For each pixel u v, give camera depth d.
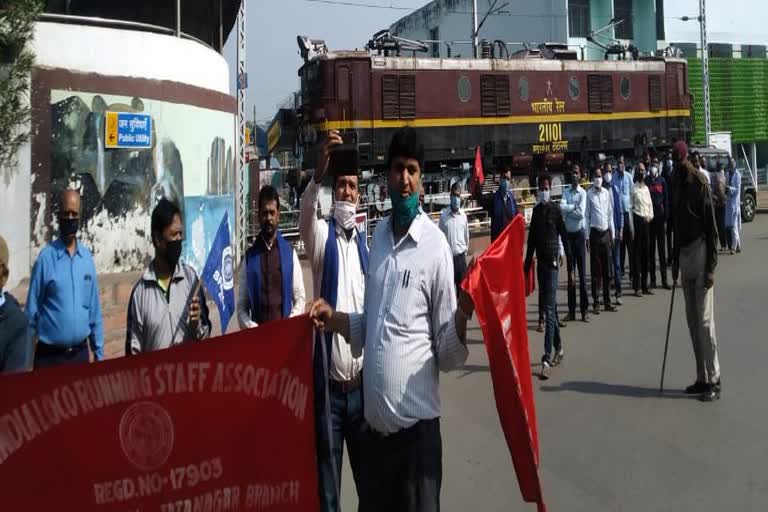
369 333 2.85
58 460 2.42
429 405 2.77
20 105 6.97
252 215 16.64
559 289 11.56
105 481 2.47
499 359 2.66
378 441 2.82
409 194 2.86
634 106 24.16
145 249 8.43
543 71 22.11
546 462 4.57
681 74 25.45
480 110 20.78
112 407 2.49
